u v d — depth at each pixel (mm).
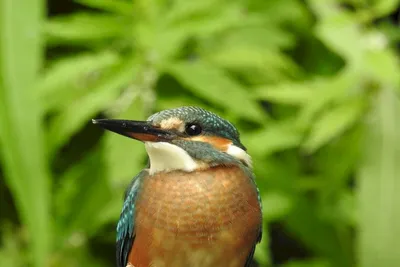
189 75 2775
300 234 2844
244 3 2873
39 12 2834
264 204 2812
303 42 2908
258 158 2803
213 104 2807
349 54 2816
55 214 2828
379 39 2830
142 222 2648
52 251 2830
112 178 2752
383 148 2822
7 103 2818
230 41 2854
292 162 2850
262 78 2846
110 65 2791
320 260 2854
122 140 2756
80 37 2809
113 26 2803
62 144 2840
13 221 2900
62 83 2793
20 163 2814
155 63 2789
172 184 2648
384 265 2809
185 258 2646
